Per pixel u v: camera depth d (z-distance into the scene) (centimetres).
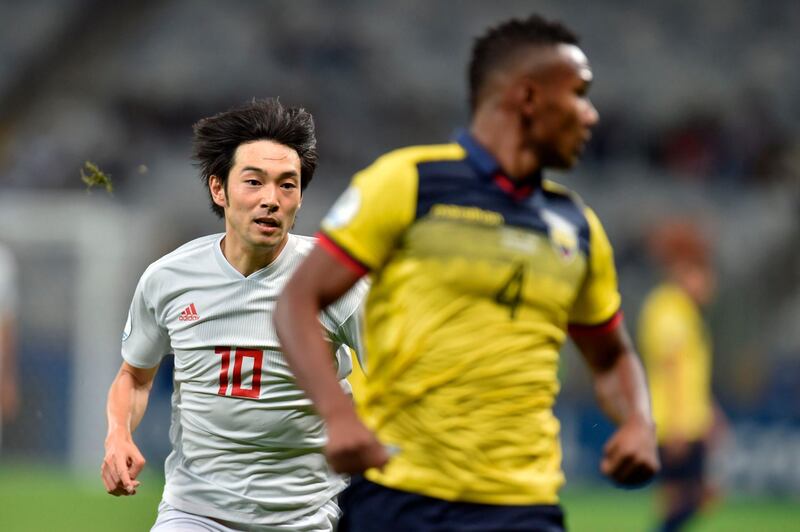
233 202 1332
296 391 1359
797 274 7025
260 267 1360
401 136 7400
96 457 5028
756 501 4791
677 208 7175
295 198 1341
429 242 1083
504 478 1090
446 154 1115
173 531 1367
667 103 7775
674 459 2948
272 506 1380
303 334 1050
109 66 6994
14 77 6831
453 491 1085
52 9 7038
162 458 4578
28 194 6412
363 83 7450
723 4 8300
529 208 1122
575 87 1115
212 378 1364
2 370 3319
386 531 1103
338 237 1068
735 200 7362
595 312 1225
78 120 6875
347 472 1023
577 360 5591
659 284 6700
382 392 1105
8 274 3388
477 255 1087
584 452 4928
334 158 7162
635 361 1256
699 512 2988
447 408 1084
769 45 8194
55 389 5044
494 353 1087
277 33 7506
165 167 6781
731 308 6041
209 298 1362
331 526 1428
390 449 1050
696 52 8081
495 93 1123
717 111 7794
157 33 7294
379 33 7644
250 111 1340
